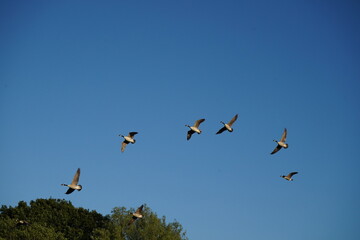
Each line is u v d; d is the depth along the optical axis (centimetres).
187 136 5638
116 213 8219
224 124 5622
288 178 5991
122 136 5562
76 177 4753
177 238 7700
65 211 9581
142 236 7731
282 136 5872
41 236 8006
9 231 8038
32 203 9700
